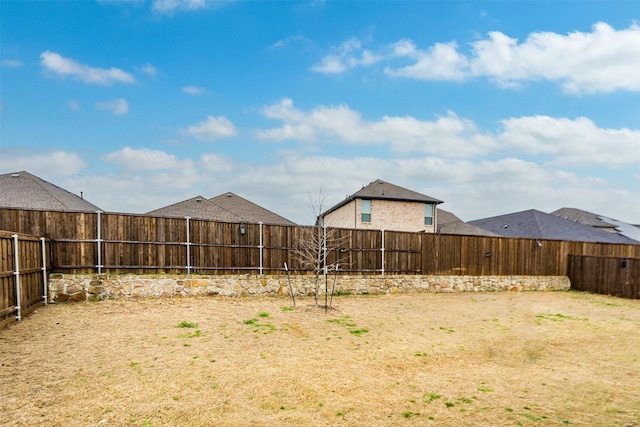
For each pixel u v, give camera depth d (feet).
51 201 55.67
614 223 116.98
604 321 31.86
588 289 51.75
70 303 30.71
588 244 56.13
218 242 36.99
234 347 20.39
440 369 18.57
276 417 12.55
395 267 45.01
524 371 18.49
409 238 45.91
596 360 20.57
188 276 35.22
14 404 12.81
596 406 13.85
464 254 48.93
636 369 18.86
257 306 32.58
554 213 125.90
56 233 31.48
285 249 39.68
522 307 38.50
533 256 52.90
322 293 41.11
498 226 99.19
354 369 17.78
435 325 28.60
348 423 12.26
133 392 14.07
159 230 34.71
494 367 19.15
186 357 18.34
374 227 79.00
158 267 34.53
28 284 26.81
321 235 40.50
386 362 19.07
